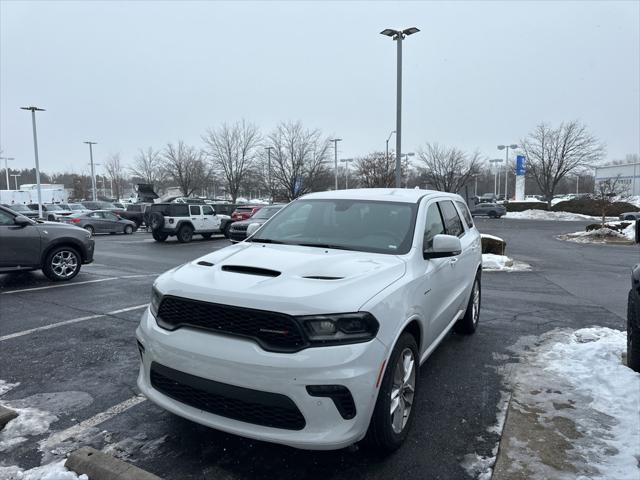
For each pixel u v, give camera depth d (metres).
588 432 3.48
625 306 8.02
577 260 15.25
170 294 3.19
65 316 6.86
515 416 3.75
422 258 3.96
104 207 40.47
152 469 3.10
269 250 3.89
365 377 2.83
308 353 2.76
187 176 49.16
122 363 4.98
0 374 4.67
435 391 4.32
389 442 3.15
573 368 4.71
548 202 49.06
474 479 3.01
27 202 50.91
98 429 3.61
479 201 60.59
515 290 9.58
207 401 3.00
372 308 2.97
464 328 6.04
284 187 39.91
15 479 2.96
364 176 40.62
